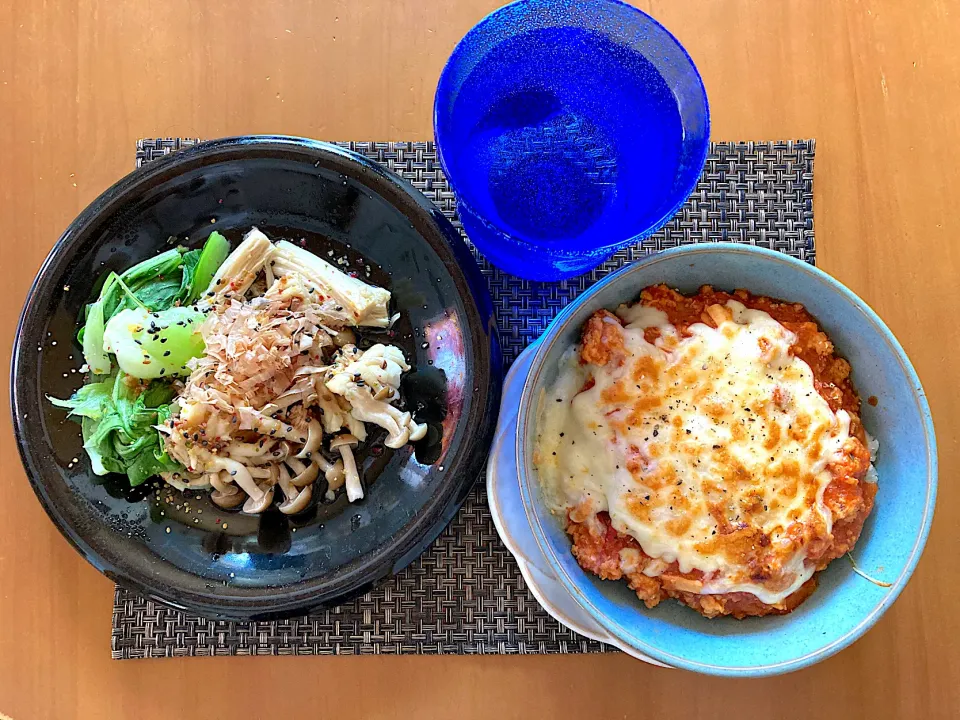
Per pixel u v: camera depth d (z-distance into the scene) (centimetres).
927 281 44
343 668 41
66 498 37
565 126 36
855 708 41
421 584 40
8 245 43
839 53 44
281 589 36
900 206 44
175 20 43
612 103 36
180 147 42
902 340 44
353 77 43
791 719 41
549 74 35
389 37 43
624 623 33
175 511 39
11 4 43
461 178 34
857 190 44
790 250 42
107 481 39
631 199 35
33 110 43
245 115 43
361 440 40
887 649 42
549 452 35
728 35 44
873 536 35
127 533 38
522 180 35
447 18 43
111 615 41
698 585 33
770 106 44
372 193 38
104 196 37
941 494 43
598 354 34
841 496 34
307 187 39
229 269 40
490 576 40
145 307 39
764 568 33
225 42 43
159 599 37
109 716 40
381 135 43
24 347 37
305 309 39
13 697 40
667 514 33
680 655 32
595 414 34
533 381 32
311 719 40
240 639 40
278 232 41
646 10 44
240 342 38
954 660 42
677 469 34
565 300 41
